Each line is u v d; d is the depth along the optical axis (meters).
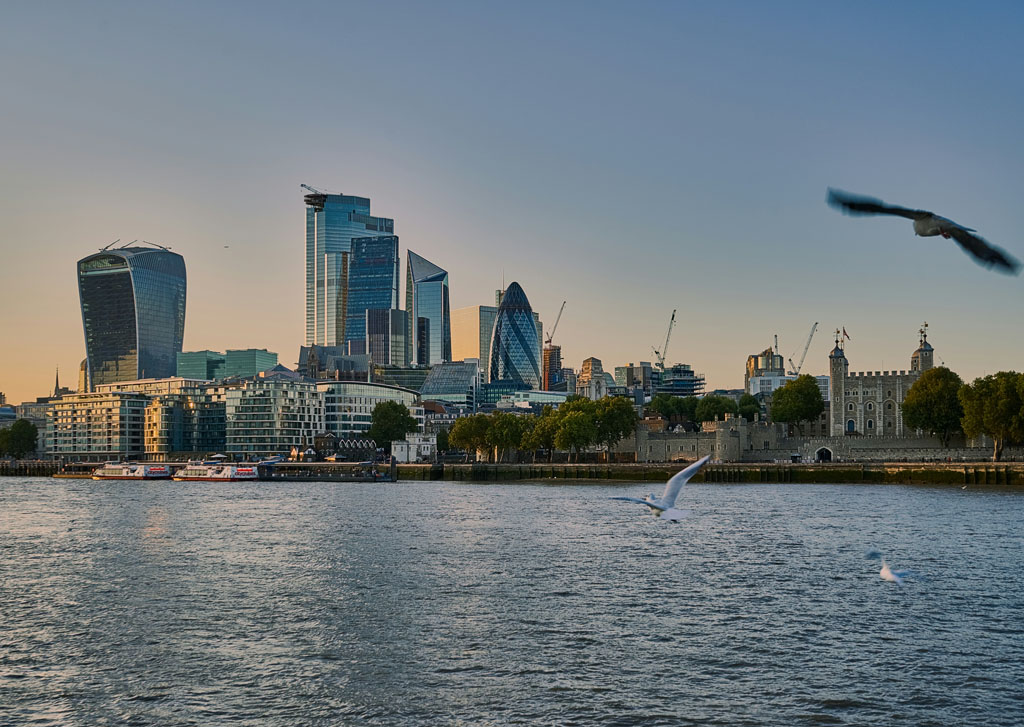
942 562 94.19
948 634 66.88
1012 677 57.66
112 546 115.69
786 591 81.25
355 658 63.03
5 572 95.50
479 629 69.81
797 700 54.12
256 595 82.62
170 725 51.69
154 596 82.56
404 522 142.12
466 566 96.50
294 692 56.59
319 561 101.44
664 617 72.50
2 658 63.62
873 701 53.84
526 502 182.00
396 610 76.06
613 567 94.50
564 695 55.41
